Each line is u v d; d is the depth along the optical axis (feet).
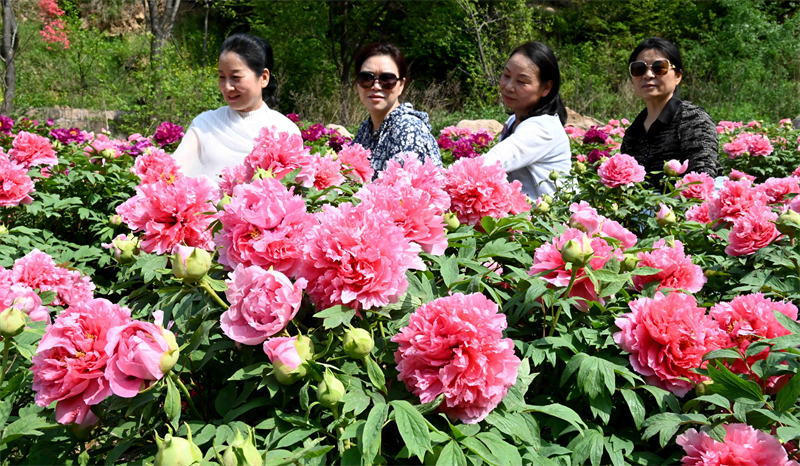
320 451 3.89
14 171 10.33
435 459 4.28
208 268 4.37
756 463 4.37
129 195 12.38
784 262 6.73
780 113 53.16
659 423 4.68
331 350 4.69
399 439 4.91
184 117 45.03
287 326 4.84
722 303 5.61
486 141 25.98
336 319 4.36
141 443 4.90
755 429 4.64
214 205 5.93
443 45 67.92
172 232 5.69
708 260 8.00
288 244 4.63
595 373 4.73
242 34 12.01
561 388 5.38
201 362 4.93
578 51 70.79
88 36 61.26
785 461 4.34
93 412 4.48
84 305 4.31
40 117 44.52
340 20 64.18
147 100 45.62
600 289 5.26
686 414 4.74
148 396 4.31
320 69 63.10
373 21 66.85
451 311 4.32
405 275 4.69
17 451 5.76
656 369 4.95
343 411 4.20
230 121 12.15
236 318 4.43
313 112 53.78
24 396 5.87
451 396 4.26
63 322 4.23
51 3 62.69
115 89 52.54
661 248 6.00
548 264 5.33
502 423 4.39
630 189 10.75
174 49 60.08
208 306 4.80
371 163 11.65
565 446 5.22
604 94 56.18
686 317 4.98
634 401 4.86
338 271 4.49
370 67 11.62
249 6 70.38
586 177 11.43
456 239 6.12
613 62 65.82
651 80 13.15
